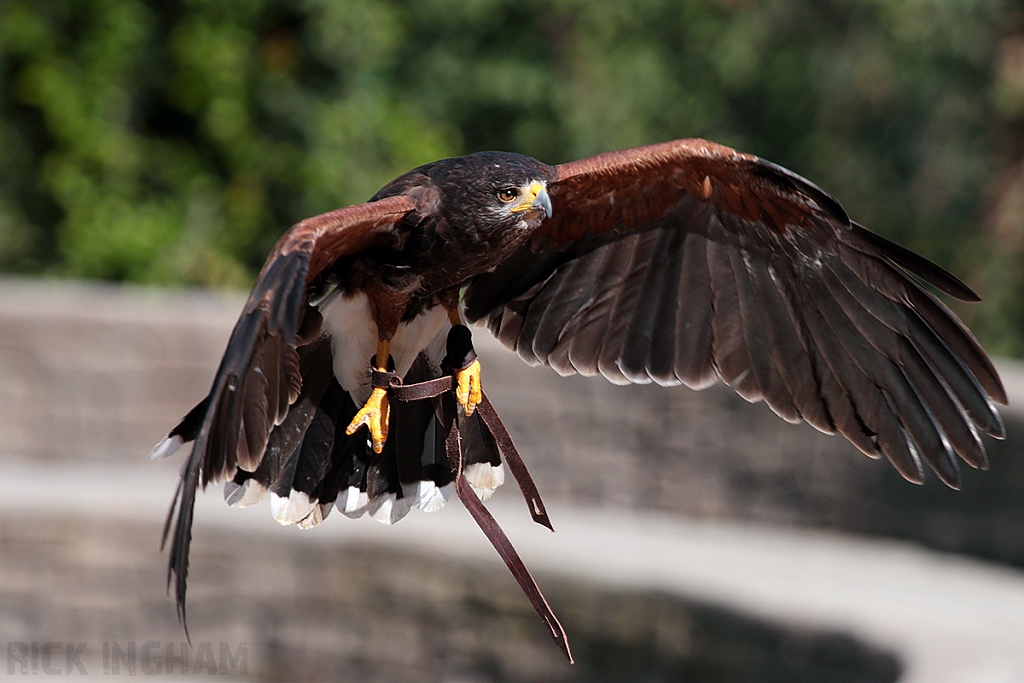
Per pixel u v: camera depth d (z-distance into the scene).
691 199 7.17
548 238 7.32
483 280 7.36
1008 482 12.88
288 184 22.39
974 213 23.61
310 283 6.50
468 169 6.49
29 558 14.41
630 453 14.91
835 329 7.14
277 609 13.91
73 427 16.12
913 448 7.02
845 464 13.98
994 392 6.82
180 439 5.64
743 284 7.28
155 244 21.53
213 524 14.12
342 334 6.71
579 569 12.71
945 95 23.31
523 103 23.58
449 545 13.36
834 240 7.00
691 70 24.05
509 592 13.00
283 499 6.58
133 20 21.75
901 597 11.73
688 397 14.71
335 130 22.12
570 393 15.08
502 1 23.55
